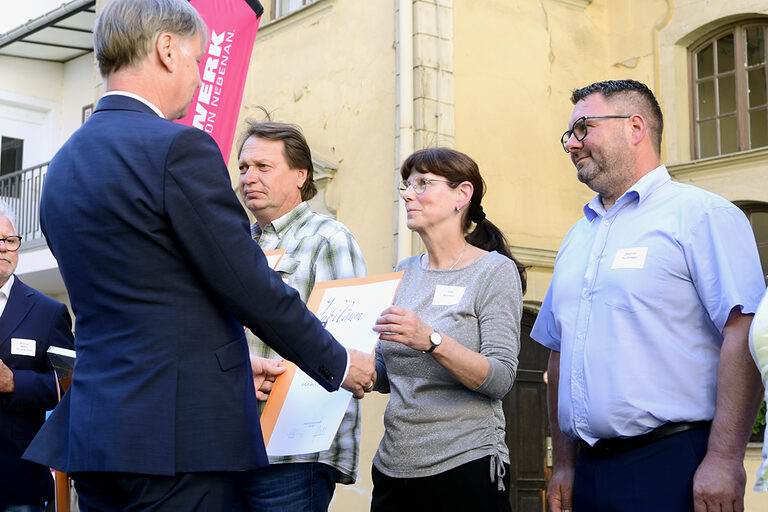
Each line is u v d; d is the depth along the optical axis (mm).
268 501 2920
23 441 4250
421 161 3207
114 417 2037
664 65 8938
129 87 2244
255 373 2795
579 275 2869
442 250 3201
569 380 2801
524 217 8375
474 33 8352
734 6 8477
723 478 2406
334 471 3049
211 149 2154
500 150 8328
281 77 9312
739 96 8547
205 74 4766
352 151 8422
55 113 15320
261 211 3305
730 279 2506
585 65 9148
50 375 4371
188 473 2055
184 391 2070
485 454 2893
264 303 2139
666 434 2572
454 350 2779
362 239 8180
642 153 2830
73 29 13688
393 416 3021
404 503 2988
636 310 2654
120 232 2078
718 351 2621
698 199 2670
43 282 13711
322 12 8945
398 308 2736
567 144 2910
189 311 2104
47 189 2236
